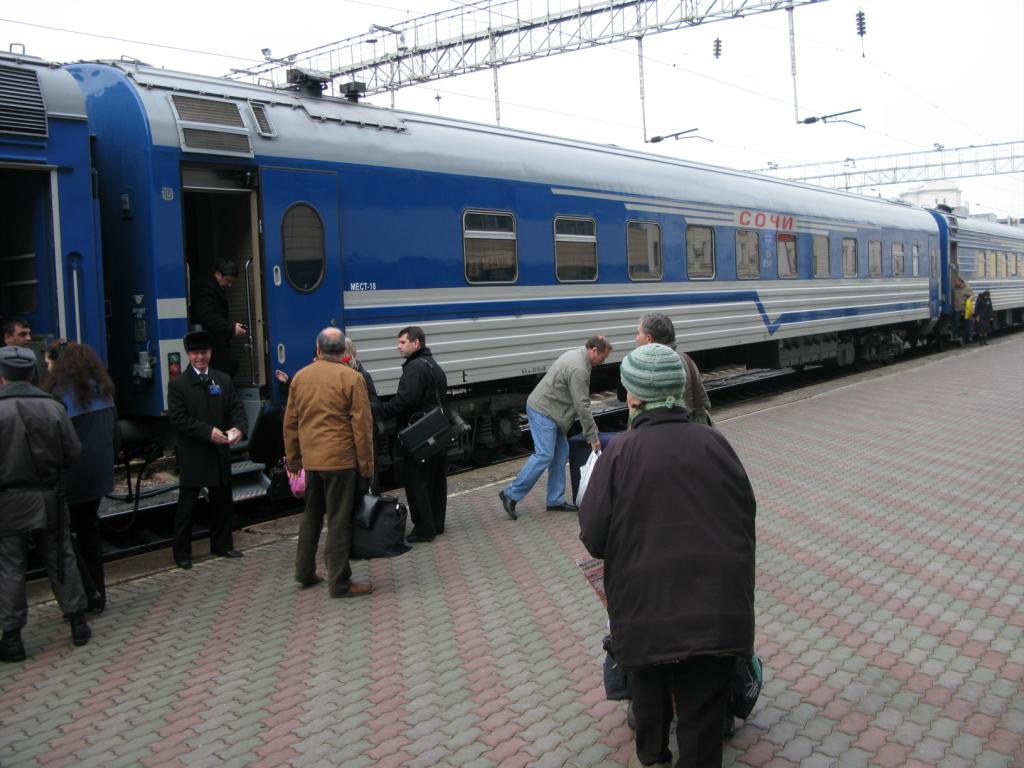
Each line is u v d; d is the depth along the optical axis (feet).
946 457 31.42
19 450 15.55
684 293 41.98
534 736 12.58
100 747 12.69
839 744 12.14
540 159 34.40
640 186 39.32
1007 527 22.65
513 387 35.27
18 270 22.17
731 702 11.78
